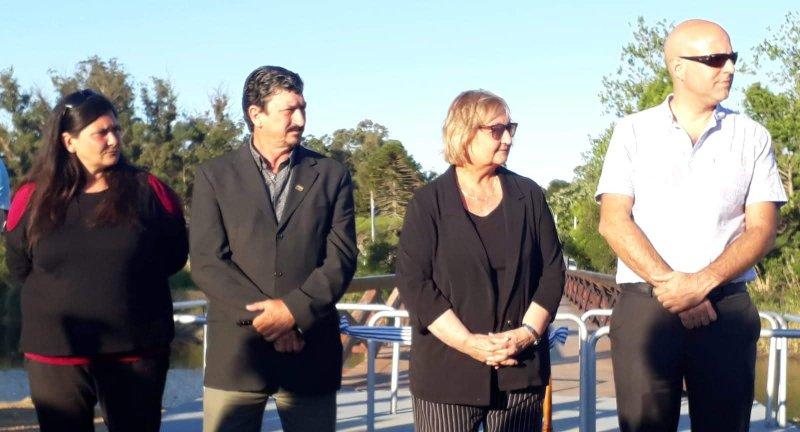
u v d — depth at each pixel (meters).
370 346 6.73
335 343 4.48
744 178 4.39
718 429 4.36
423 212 4.11
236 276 4.32
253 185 4.39
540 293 4.11
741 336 4.32
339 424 7.48
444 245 4.07
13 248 4.27
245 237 4.35
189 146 40.44
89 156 4.20
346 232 4.45
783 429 7.09
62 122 4.20
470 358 4.04
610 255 29.84
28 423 7.52
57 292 4.16
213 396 4.41
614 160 4.52
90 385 4.28
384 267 24.47
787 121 22.11
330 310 4.36
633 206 4.50
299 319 4.25
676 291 4.21
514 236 4.08
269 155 4.46
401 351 11.20
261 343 4.34
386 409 8.09
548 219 4.21
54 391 4.21
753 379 4.39
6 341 14.80
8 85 37.12
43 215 4.16
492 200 4.16
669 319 4.33
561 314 5.85
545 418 5.89
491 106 4.07
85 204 4.22
